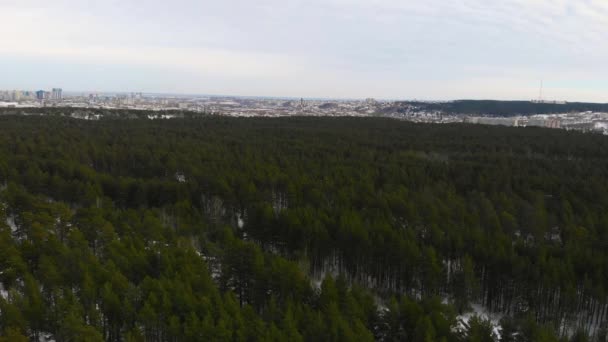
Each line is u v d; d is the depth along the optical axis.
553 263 43.97
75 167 72.69
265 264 42.97
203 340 30.27
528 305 44.28
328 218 54.44
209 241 51.41
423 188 72.00
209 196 68.31
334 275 52.66
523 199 67.50
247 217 61.41
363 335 31.42
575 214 62.62
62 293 35.44
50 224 48.25
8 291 37.56
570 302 41.09
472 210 63.06
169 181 69.62
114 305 33.66
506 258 45.50
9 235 44.41
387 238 49.66
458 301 45.28
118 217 52.19
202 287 37.59
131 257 41.12
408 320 35.34
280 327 32.91
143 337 31.70
